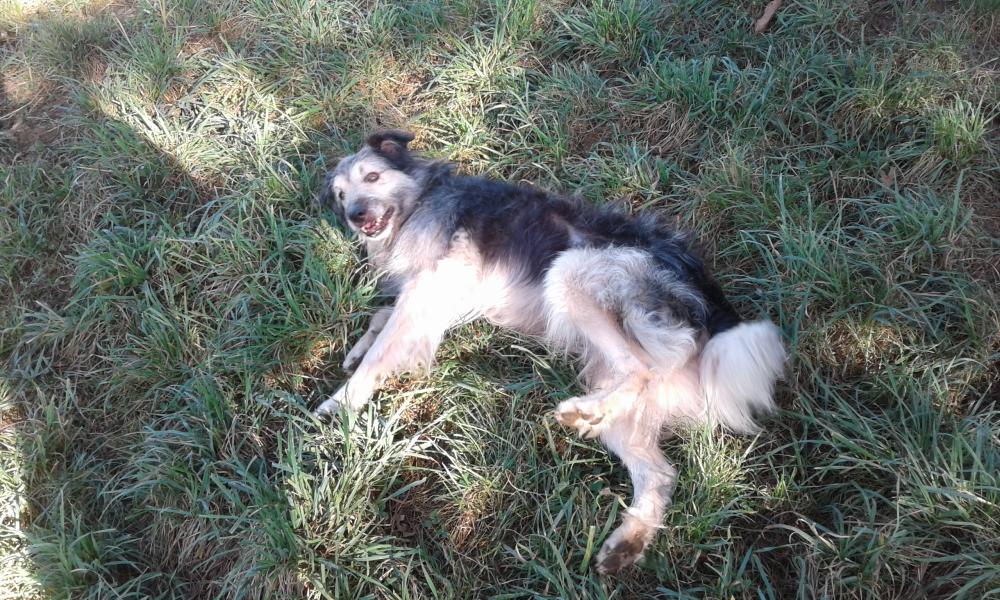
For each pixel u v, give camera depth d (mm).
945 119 1819
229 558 1609
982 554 1374
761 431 1602
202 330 1861
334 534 1567
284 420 1740
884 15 2109
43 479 1717
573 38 2275
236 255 1930
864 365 1654
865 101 1931
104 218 2029
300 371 1821
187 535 1633
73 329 1885
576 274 1646
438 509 1619
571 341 1685
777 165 1921
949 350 1622
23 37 2461
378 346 1751
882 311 1654
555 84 2162
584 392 1703
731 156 1899
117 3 2557
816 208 1839
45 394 1833
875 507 1468
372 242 1921
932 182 1820
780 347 1542
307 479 1604
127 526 1677
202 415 1720
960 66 1952
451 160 2102
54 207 2086
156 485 1668
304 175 2066
